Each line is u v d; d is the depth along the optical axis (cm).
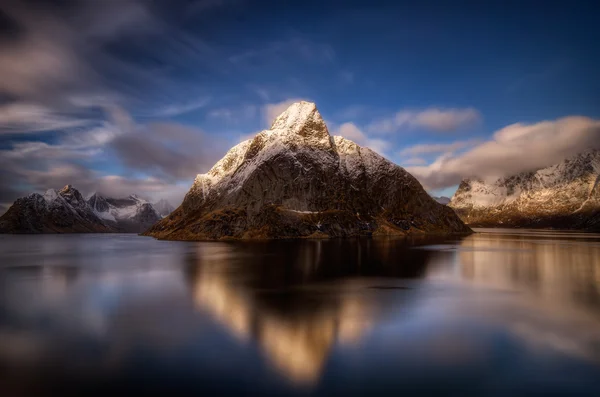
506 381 2462
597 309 4119
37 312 4059
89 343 3105
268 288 5216
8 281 6003
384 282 5647
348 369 2630
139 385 2389
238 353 2895
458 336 3269
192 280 5862
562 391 2341
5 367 2647
